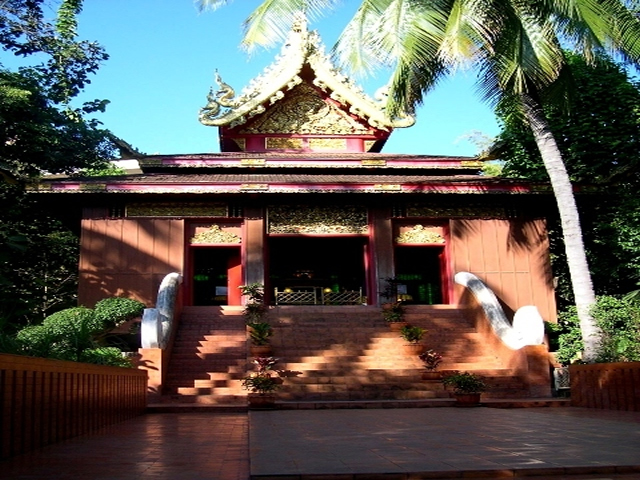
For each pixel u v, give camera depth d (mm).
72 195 19031
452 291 20047
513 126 19984
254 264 19781
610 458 5180
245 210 20156
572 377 12867
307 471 4672
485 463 4961
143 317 13867
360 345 15992
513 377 14375
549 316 19906
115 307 15602
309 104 24344
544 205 20781
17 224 21062
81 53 23984
